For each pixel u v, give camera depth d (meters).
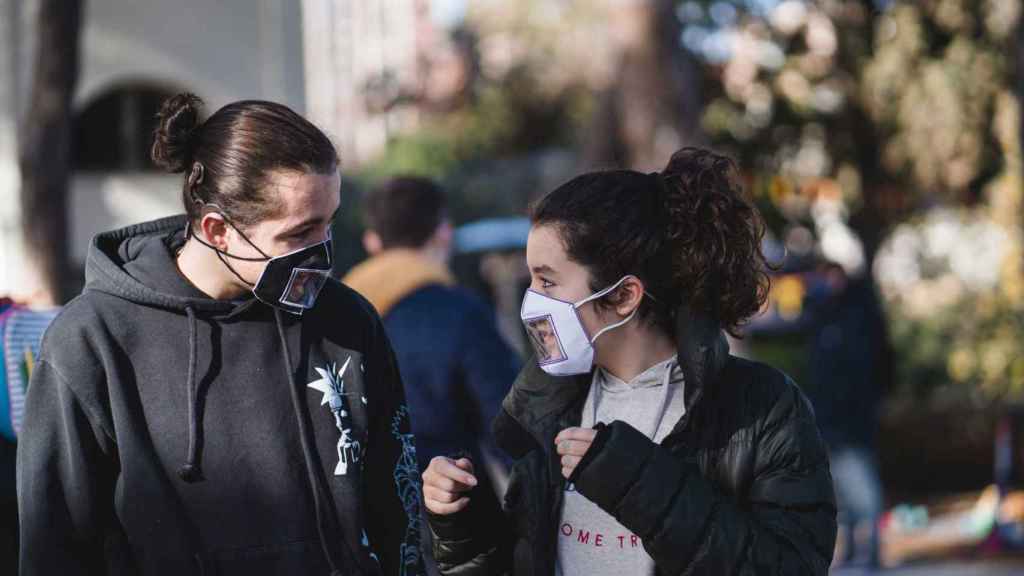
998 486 7.56
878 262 10.70
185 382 1.93
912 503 8.91
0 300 2.83
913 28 9.93
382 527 2.10
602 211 1.94
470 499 2.06
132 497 1.87
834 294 6.70
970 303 10.66
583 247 1.94
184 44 11.80
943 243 11.30
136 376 1.92
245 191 1.89
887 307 11.12
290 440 1.97
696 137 7.19
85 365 1.88
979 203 10.50
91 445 1.88
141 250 2.03
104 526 1.90
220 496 1.91
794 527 1.83
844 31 10.20
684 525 1.77
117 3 11.54
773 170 10.70
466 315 3.34
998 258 11.06
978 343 10.41
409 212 3.45
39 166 6.09
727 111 10.56
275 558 1.93
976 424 9.57
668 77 7.14
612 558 1.96
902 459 9.55
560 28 18.70
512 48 18.98
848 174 10.62
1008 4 9.66
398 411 2.17
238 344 1.97
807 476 1.87
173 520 1.88
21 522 1.88
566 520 2.02
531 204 2.07
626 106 7.21
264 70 12.12
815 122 10.51
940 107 9.88
